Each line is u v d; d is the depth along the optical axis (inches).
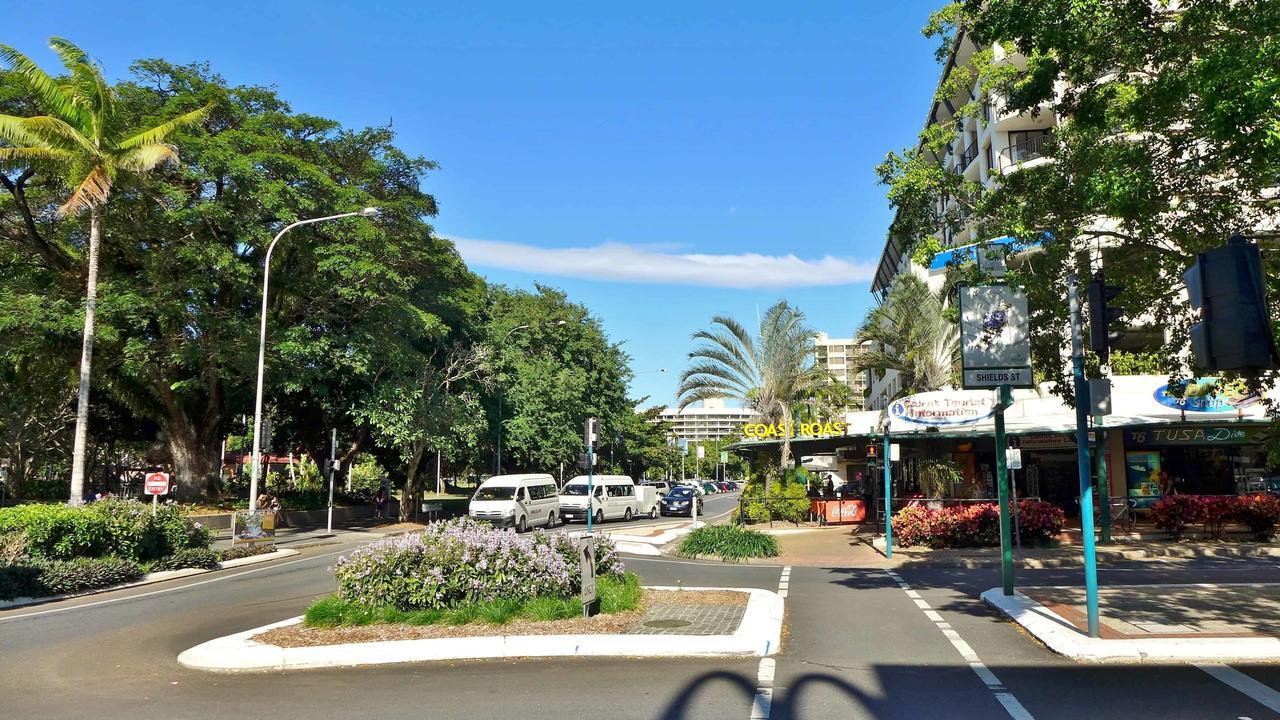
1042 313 480.7
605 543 503.8
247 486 1643.7
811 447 1357.0
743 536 832.3
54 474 1855.3
